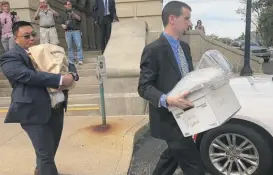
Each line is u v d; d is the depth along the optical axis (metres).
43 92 3.14
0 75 8.02
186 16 2.66
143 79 2.66
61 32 12.36
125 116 6.22
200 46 9.48
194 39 9.42
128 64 6.26
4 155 4.56
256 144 3.67
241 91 3.99
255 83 4.26
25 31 3.17
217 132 3.87
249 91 3.96
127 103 6.28
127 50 6.72
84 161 4.30
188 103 2.45
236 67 11.07
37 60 3.14
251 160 3.75
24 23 3.20
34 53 3.16
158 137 2.77
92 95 7.09
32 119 3.10
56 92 3.24
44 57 3.16
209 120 2.44
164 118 2.72
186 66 2.76
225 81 2.52
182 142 2.70
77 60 8.75
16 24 3.20
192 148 2.74
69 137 5.11
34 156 4.50
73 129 5.47
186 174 2.79
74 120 5.99
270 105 3.71
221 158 3.91
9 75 3.01
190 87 2.43
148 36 8.36
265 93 3.88
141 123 5.69
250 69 10.88
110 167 4.13
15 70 2.98
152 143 5.17
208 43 10.01
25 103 3.05
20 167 4.18
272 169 3.80
